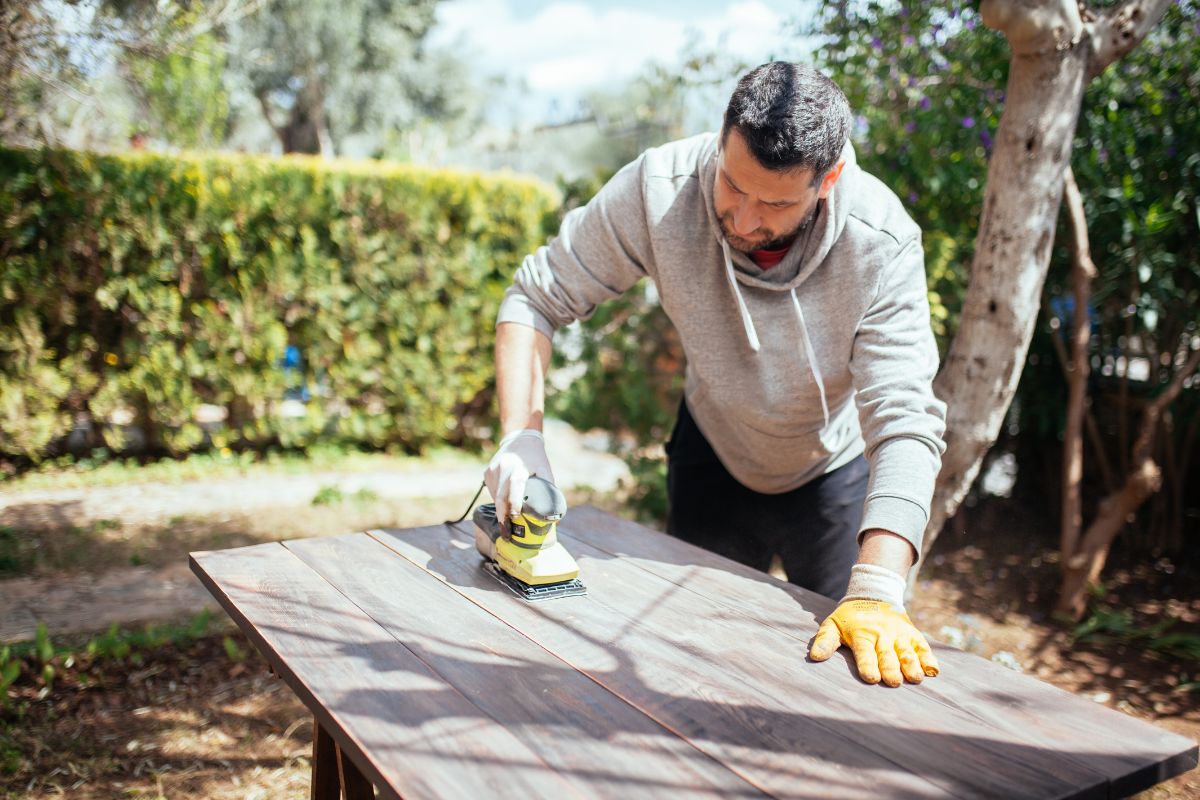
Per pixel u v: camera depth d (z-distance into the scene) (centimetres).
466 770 112
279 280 564
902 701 134
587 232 208
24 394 523
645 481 475
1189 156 352
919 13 349
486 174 629
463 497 531
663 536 214
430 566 190
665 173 196
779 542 241
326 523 469
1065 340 407
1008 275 262
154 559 411
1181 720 278
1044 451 440
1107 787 113
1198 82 348
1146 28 252
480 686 135
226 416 591
